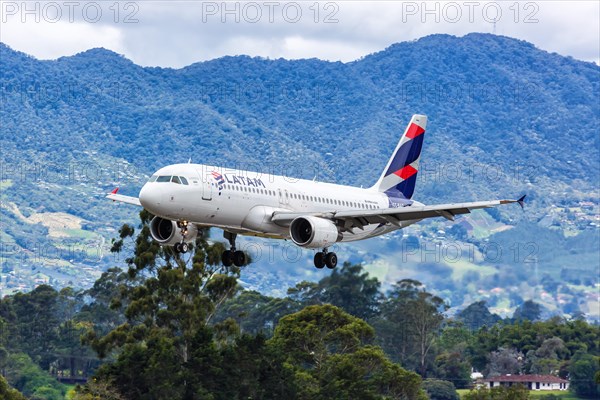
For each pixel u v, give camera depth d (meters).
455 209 165.12
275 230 164.25
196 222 155.12
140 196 149.00
